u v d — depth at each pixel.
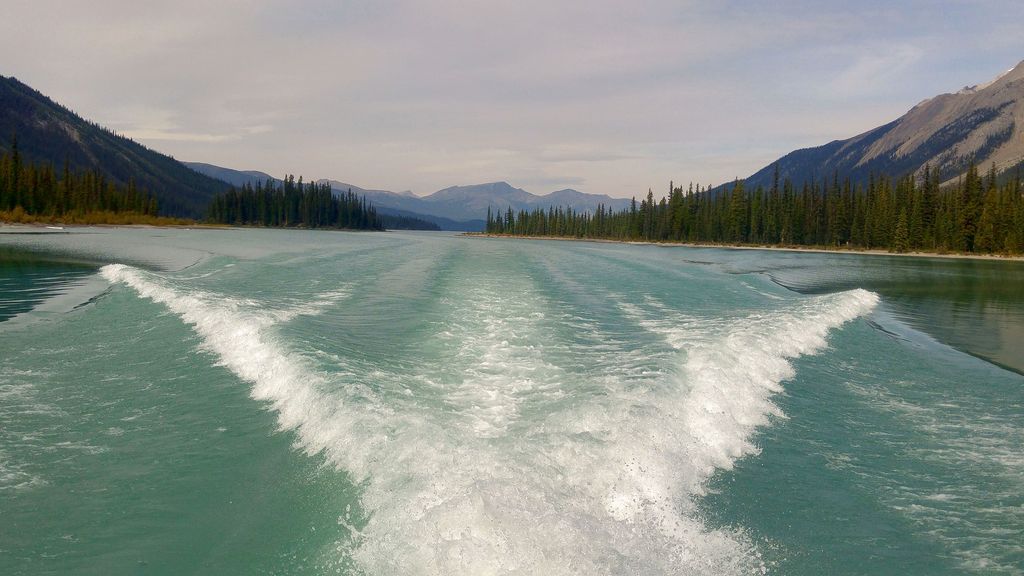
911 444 8.52
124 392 9.71
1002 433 9.02
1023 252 78.62
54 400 9.31
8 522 5.89
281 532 5.62
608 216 173.62
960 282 39.91
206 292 19.48
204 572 5.09
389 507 5.76
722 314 18.72
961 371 13.16
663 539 5.59
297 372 9.74
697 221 127.25
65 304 17.97
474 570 4.81
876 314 22.80
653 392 9.16
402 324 15.45
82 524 5.87
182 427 8.23
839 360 13.73
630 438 7.37
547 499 5.79
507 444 7.05
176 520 5.91
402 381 9.84
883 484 7.20
